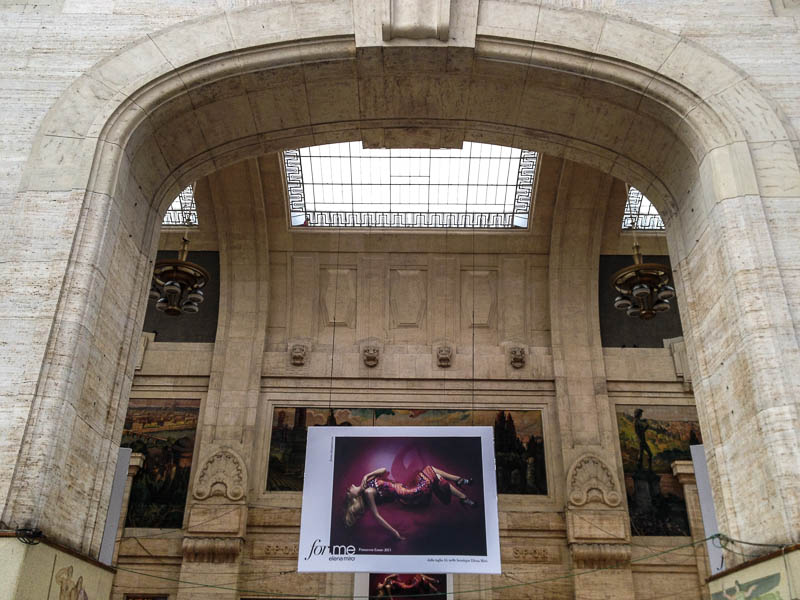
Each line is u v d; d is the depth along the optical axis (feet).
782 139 30.25
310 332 64.23
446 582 56.13
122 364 30.32
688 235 32.81
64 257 27.86
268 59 32.45
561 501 58.34
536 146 36.83
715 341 29.58
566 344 62.69
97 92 31.32
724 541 27.61
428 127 36.47
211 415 60.54
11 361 25.98
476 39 32.53
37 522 23.56
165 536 57.26
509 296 64.90
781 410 25.18
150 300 65.16
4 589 22.00
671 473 59.57
